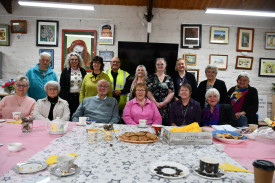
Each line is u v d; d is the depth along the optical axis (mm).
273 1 4852
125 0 4887
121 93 3584
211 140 1523
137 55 4906
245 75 3447
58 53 4988
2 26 4906
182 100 2615
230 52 5113
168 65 4961
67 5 3678
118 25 5008
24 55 4980
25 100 2527
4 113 2457
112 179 917
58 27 4945
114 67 3732
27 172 943
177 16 5035
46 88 2412
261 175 793
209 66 3271
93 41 4984
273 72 5148
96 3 4969
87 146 1387
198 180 931
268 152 1363
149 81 3250
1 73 4957
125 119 2424
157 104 3029
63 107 2477
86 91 3096
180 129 1568
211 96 2561
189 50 5070
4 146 1354
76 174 955
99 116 2525
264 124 4660
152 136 1548
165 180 920
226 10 3744
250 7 4992
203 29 5062
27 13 4926
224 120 2584
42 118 2336
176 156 1246
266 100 5125
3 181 869
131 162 1124
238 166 1102
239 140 1527
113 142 1506
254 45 5137
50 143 1434
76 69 3359
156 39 5043
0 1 4715
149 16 4691
